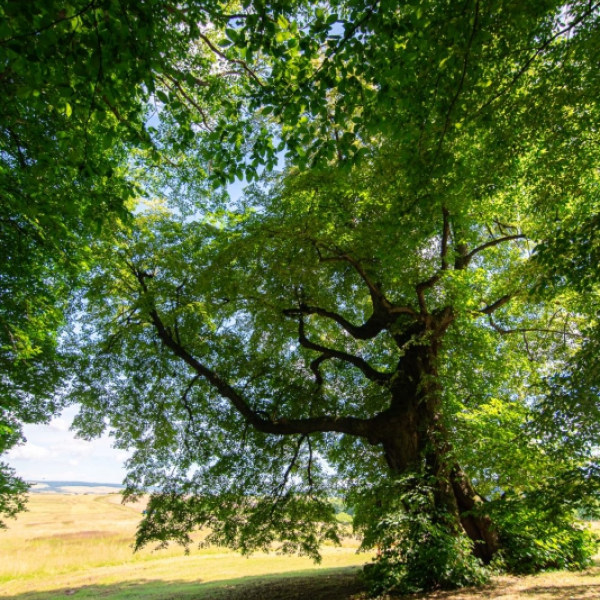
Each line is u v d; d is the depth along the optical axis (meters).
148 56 5.35
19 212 8.09
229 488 15.23
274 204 12.88
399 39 6.18
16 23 5.00
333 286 15.34
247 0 5.48
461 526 10.84
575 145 8.73
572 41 7.14
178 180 13.78
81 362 15.70
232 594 14.62
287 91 6.25
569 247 7.04
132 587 18.67
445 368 13.12
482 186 9.36
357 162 6.61
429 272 13.27
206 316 13.79
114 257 13.62
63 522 52.16
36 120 8.11
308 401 15.55
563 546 11.19
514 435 10.46
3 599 17.58
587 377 6.77
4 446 14.09
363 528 12.06
